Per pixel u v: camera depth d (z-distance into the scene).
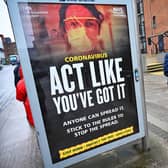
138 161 2.36
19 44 1.62
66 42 1.82
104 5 1.96
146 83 7.65
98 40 1.98
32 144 3.31
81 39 1.89
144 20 21.30
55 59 1.79
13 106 6.41
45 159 1.89
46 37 1.72
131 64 2.23
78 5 1.82
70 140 1.98
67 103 1.91
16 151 3.08
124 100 2.26
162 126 3.28
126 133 2.34
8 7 1.53
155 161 2.32
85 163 2.43
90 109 2.05
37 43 1.69
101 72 2.05
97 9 1.93
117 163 2.37
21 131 3.95
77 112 1.98
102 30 1.99
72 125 1.97
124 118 2.29
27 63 1.67
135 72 2.27
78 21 1.85
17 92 2.75
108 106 2.16
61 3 1.74
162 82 7.49
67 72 1.87
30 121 2.72
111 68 2.11
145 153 2.51
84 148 2.08
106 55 2.06
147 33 21.06
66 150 1.98
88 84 2.00
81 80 1.95
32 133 3.80
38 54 1.71
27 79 1.69
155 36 19.48
